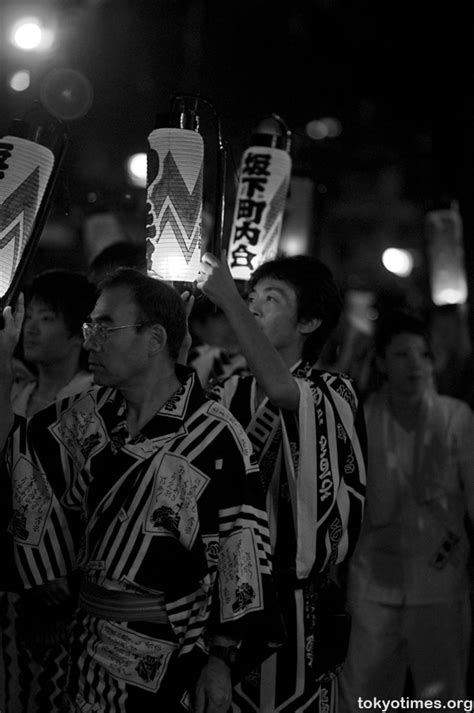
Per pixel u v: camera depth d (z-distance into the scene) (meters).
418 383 5.91
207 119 5.52
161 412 3.83
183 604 3.74
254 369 4.04
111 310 3.81
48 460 3.96
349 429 4.42
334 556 4.30
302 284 4.49
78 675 3.80
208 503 3.77
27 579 3.96
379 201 16.94
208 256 4.00
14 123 3.82
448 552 5.88
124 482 3.78
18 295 3.87
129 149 13.91
